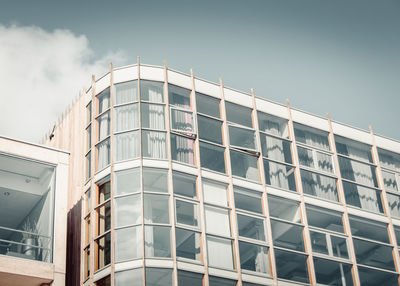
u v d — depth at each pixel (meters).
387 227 34.59
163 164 29.53
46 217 29.28
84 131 32.56
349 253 32.25
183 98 32.12
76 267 29.27
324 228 32.41
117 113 30.97
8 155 29.02
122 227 27.78
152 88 31.67
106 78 32.41
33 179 30.52
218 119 32.47
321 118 36.41
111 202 28.58
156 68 32.22
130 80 31.73
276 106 35.09
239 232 29.73
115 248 27.47
